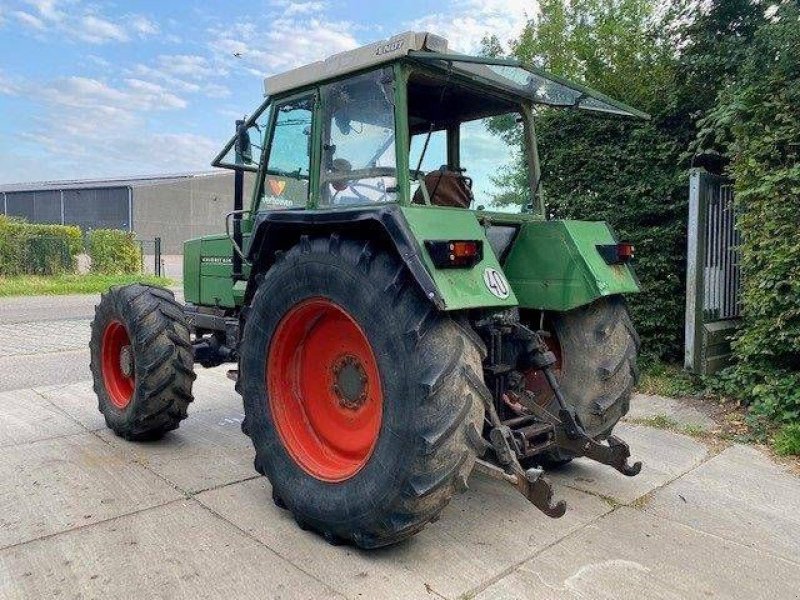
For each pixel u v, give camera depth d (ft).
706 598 7.45
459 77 9.55
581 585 7.64
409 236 7.56
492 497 10.23
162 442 12.92
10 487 10.39
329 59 9.61
